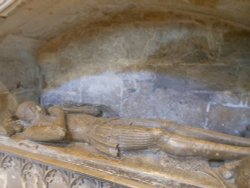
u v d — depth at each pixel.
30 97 2.27
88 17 1.89
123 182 1.28
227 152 1.21
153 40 1.82
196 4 1.37
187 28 1.69
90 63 2.08
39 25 1.84
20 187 1.68
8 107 2.05
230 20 1.47
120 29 1.92
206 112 1.68
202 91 1.68
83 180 1.42
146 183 1.27
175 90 1.77
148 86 1.87
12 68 2.09
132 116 1.94
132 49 1.90
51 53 2.24
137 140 1.38
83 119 1.69
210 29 1.62
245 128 1.55
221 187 1.13
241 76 1.56
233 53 1.57
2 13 1.46
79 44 2.10
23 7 1.48
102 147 1.47
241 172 1.11
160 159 1.36
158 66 1.82
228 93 1.60
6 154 1.70
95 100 2.09
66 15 1.78
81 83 2.14
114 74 1.99
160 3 1.56
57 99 2.27
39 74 2.35
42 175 1.56
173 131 1.41
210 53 1.64
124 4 1.67
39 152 1.59
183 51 1.73
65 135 1.57
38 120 1.73
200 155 1.27
